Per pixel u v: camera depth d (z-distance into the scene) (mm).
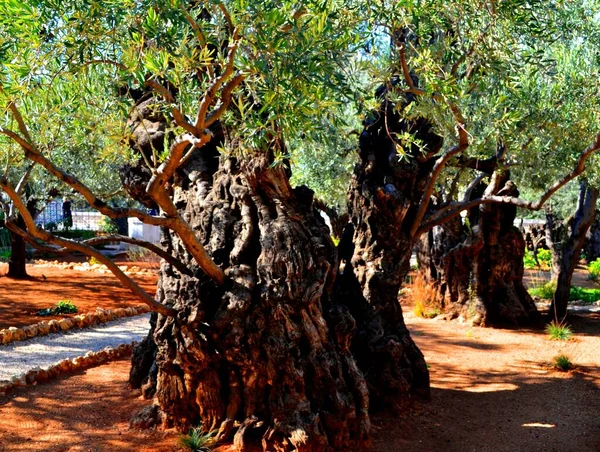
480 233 11906
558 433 6406
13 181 12016
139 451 5465
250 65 3844
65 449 5504
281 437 5402
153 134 6230
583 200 12484
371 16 5316
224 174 6176
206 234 6078
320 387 5621
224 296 5617
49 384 7414
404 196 7465
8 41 3955
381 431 6211
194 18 4402
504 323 12008
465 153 8211
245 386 5621
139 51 4211
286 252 5633
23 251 14891
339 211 17438
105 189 12961
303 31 3891
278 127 4781
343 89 4133
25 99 4840
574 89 7621
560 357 9008
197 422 5934
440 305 12820
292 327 5578
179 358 5676
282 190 5887
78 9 3752
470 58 5840
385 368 6812
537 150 7695
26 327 9820
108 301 12898
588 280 20328
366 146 7824
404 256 7551
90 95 5195
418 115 6637
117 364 8477
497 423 6664
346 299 7270
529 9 5527
